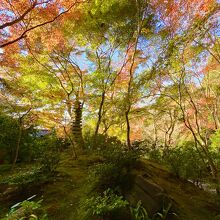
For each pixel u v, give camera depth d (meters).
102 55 14.05
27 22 9.79
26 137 11.47
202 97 14.92
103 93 13.30
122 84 14.18
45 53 12.30
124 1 11.88
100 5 11.62
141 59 13.55
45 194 7.29
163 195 6.69
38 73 12.24
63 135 13.74
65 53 13.05
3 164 10.61
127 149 9.15
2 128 11.09
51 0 8.87
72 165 9.56
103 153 9.77
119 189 6.89
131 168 7.61
